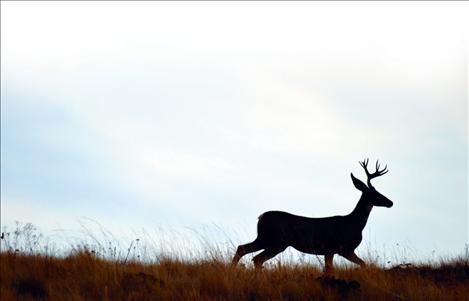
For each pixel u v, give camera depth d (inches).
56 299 1483.8
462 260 1950.1
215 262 1737.2
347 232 2145.7
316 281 1616.6
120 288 1568.7
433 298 1566.2
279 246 2119.8
